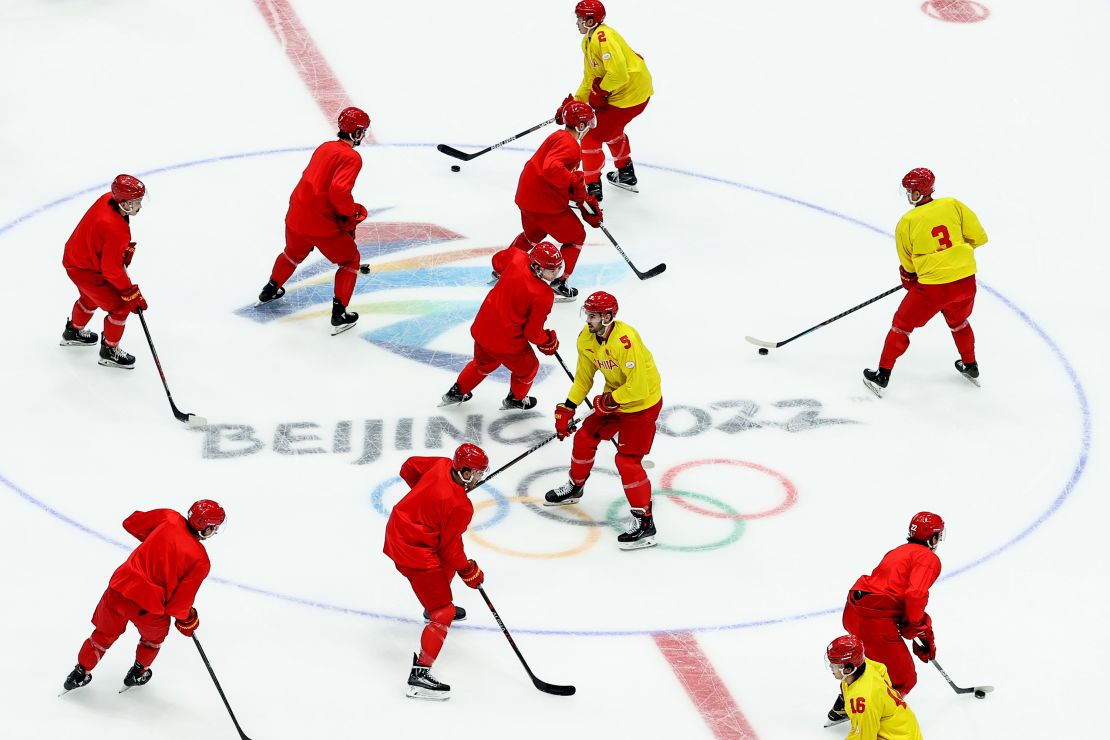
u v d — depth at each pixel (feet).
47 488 120.47
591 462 123.13
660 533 122.83
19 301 145.69
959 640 113.19
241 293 151.02
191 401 133.80
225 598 110.93
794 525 124.67
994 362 150.92
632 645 110.11
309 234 140.67
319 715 101.14
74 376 135.33
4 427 127.54
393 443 130.52
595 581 116.57
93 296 131.34
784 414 139.44
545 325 149.69
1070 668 111.04
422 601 103.45
